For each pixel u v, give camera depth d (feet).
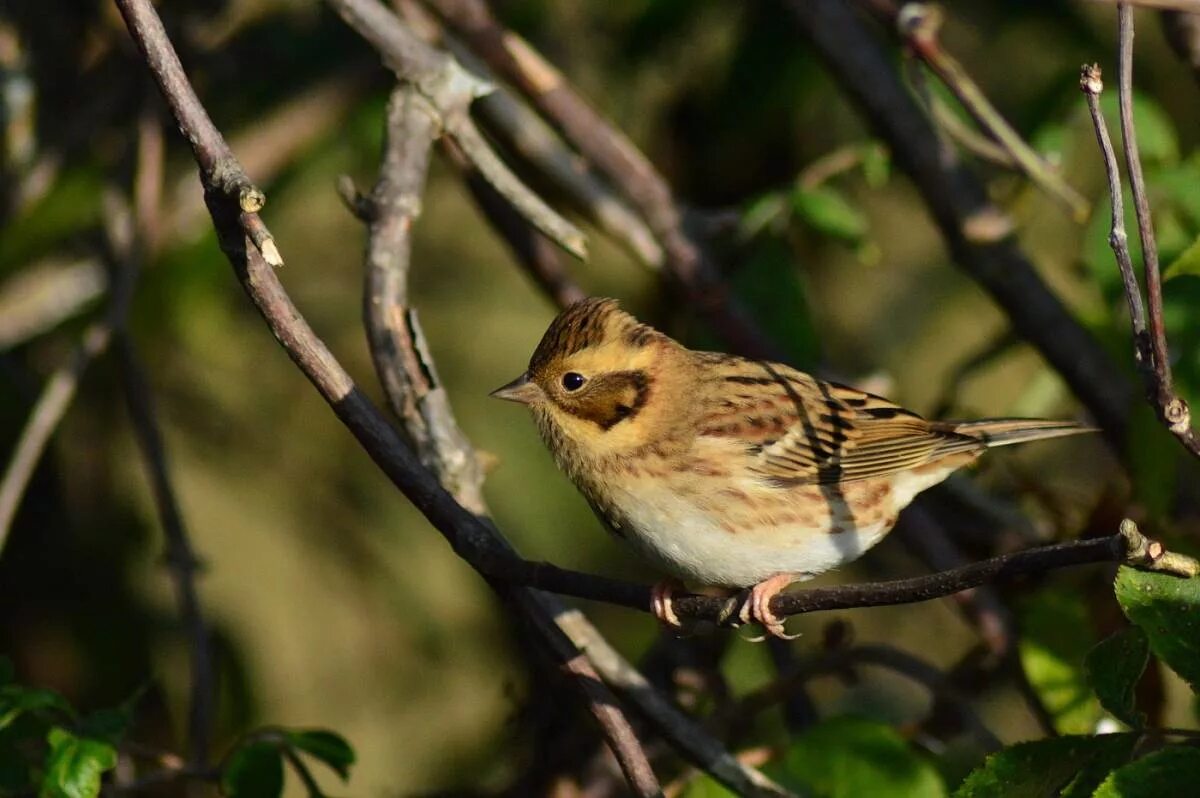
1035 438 33.99
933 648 47.01
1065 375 37.09
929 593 21.25
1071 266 39.86
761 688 35.24
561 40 45.80
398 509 49.01
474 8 38.83
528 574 24.72
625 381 31.30
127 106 44.62
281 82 45.80
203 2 46.06
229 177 21.74
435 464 27.96
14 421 43.93
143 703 43.80
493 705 47.73
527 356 49.65
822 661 35.01
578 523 47.47
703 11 43.55
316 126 42.60
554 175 39.06
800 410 32.14
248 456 48.75
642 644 44.88
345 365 49.14
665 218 38.99
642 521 31.27
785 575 30.53
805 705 37.52
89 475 45.47
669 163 45.19
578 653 26.50
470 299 50.03
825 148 46.32
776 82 42.98
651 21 42.75
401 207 29.48
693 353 32.73
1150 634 21.90
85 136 43.91
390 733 47.83
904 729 34.76
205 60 45.06
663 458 31.07
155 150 39.83
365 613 48.55
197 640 36.91
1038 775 22.40
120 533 45.60
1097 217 33.12
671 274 38.96
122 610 44.55
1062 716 32.07
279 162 42.63
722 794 31.63
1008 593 36.29
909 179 38.83
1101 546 19.89
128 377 38.78
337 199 49.78
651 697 28.78
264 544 48.08
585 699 26.25
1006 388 49.26
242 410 48.73
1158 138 35.99
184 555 37.83
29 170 43.93
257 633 47.09
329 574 48.67
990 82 46.29
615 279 48.21
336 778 47.32
